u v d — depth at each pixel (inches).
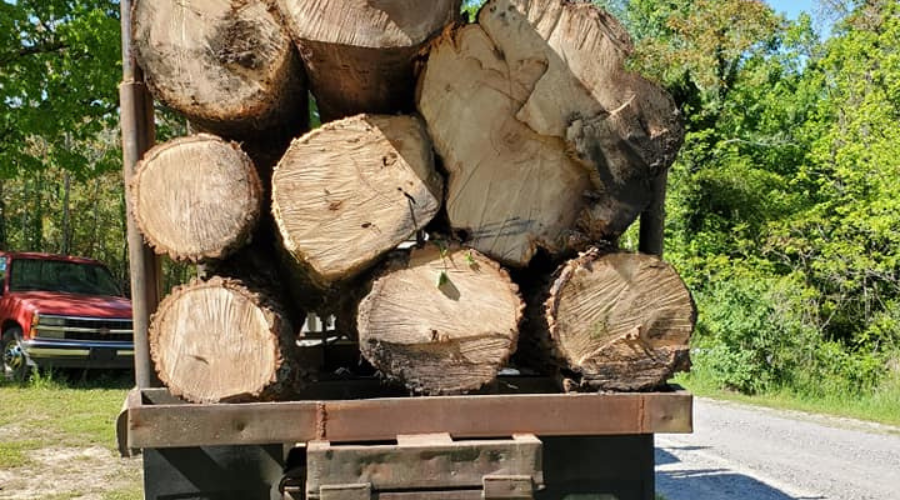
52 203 1006.4
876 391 484.7
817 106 917.2
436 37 113.7
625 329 125.3
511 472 110.1
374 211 120.8
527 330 137.0
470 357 121.0
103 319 416.8
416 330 119.8
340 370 170.2
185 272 485.4
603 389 124.1
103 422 322.3
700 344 568.7
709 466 276.5
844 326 627.2
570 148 124.9
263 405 112.7
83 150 654.5
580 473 126.3
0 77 510.6
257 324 118.7
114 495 217.5
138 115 137.6
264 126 134.5
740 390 509.7
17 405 356.8
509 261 126.4
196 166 121.1
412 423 115.0
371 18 110.3
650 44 848.3
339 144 121.0
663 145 128.3
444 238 124.3
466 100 124.7
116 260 991.6
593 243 129.6
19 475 239.9
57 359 406.0
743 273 681.6
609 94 126.6
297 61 127.0
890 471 269.3
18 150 543.8
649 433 122.2
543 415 117.7
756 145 924.0
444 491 109.3
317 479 107.4
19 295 424.2
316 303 153.3
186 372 118.2
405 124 122.4
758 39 895.1
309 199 120.0
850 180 664.4
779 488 243.6
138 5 122.6
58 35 517.7
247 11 121.2
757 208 803.4
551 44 125.9
